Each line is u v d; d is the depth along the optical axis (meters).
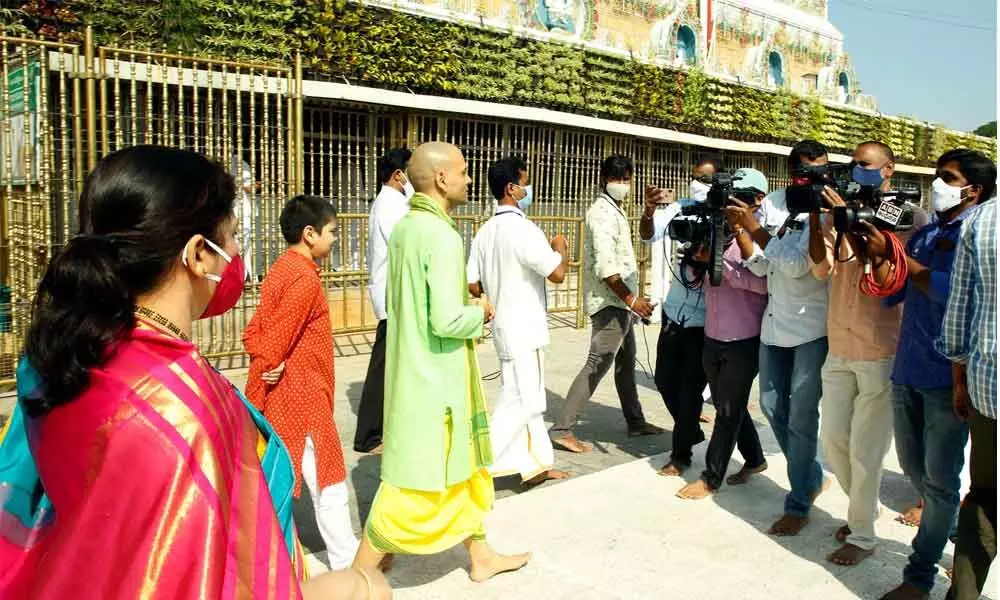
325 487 3.35
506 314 4.49
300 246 3.41
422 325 3.15
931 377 3.06
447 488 3.18
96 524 1.09
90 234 1.24
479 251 4.69
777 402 4.07
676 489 4.53
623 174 5.12
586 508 4.23
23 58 5.94
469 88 10.34
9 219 6.12
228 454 1.18
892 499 4.40
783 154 15.12
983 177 3.12
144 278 1.24
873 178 3.55
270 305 3.27
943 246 3.19
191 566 1.07
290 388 3.29
